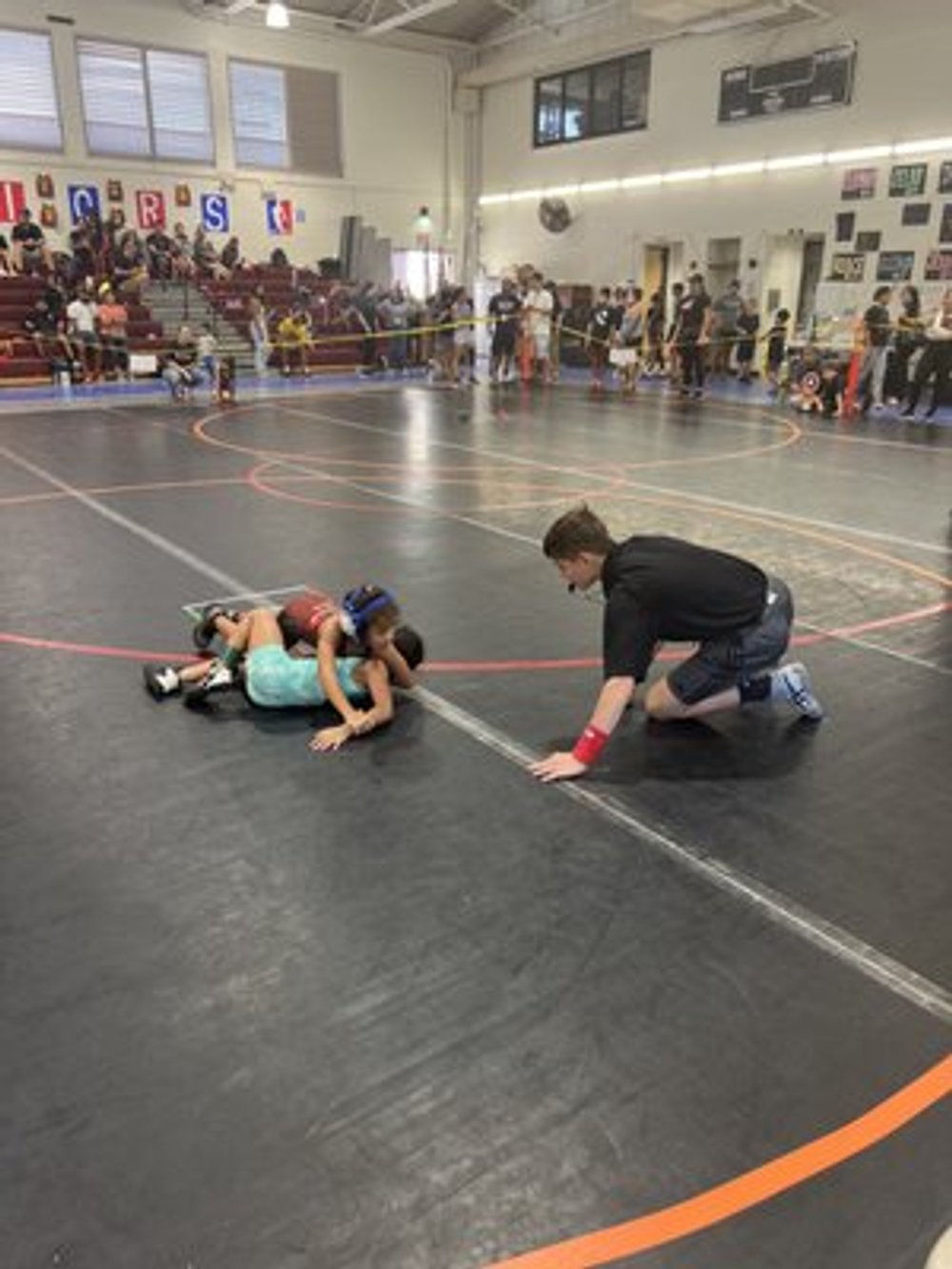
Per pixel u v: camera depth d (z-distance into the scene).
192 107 19.58
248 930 2.54
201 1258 1.70
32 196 18.41
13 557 5.81
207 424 11.60
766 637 3.45
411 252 22.94
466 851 2.89
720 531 6.69
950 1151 1.93
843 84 15.25
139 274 17.70
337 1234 1.75
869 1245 1.74
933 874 2.83
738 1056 2.15
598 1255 1.71
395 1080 2.07
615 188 19.72
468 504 7.43
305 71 20.55
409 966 2.41
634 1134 1.95
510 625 4.78
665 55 18.03
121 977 2.36
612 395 15.14
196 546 6.09
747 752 3.51
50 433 10.71
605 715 3.21
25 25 17.66
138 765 3.35
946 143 14.21
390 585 5.39
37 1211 1.78
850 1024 2.25
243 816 3.05
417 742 3.54
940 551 6.19
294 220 21.30
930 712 3.86
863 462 9.46
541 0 19.75
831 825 3.06
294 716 3.73
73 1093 2.03
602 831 3.00
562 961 2.44
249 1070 2.09
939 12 13.94
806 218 16.31
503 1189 1.83
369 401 14.13
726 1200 1.81
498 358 17.00
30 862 2.81
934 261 14.68
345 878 2.76
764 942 2.52
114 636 4.55
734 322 16.91
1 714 3.73
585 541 3.12
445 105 22.44
